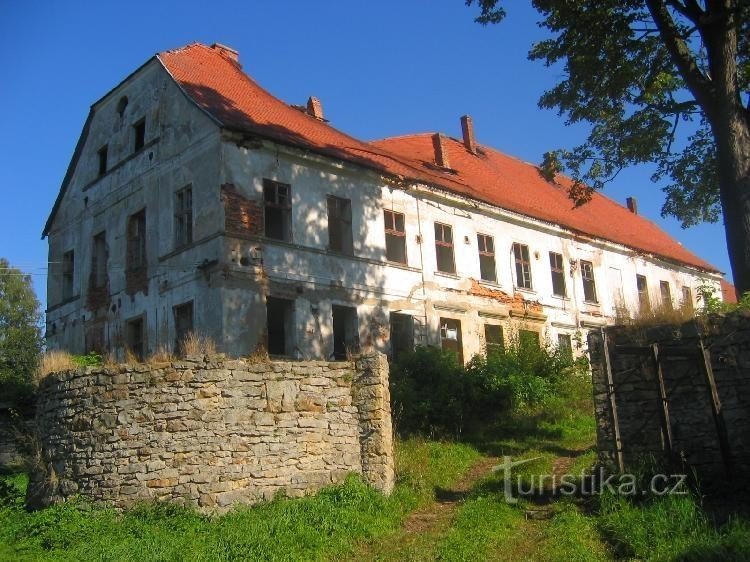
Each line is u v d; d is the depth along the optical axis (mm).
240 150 20484
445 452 15602
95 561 9906
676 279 38406
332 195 22609
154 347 21172
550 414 19734
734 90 16297
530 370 22312
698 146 20000
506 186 32656
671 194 21125
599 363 12289
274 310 20828
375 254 23422
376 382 13383
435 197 26125
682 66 16984
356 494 12312
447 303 25453
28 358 40531
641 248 36000
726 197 16109
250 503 12156
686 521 9344
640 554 8891
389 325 23234
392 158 26453
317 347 20891
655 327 11750
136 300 22406
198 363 12508
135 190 23453
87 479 12359
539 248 30328
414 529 11469
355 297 22391
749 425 10773
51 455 13070
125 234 23500
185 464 12047
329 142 24078
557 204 34719
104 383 12656
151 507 11805
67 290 26828
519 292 28594
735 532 8680
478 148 36156
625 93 18891
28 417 20797
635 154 19438
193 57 25203
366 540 11000
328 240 22047
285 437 12703
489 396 19859
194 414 12258
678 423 11320
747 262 15531
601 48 17922
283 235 21172
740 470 10648
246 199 20188
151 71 23875
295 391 12992
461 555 9570
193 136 21234
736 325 11133
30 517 11867
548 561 9078
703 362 10820
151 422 12258
